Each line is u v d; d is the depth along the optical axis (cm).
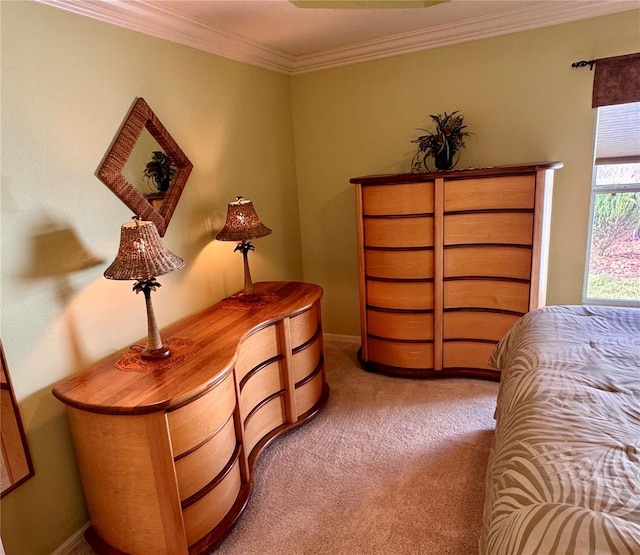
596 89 263
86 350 185
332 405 277
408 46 300
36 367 164
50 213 168
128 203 201
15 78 154
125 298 203
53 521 173
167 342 196
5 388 154
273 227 334
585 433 116
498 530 101
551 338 178
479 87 293
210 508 171
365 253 300
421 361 302
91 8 179
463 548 168
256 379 221
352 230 356
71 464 179
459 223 272
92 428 156
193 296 250
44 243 166
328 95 337
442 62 299
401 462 219
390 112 321
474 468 212
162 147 221
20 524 162
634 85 255
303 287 276
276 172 334
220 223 272
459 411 262
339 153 345
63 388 159
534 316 208
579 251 291
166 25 217
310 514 190
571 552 83
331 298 379
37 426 165
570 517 90
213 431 170
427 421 254
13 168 155
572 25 263
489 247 271
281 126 337
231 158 280
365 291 307
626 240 287
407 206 277
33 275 162
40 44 162
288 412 244
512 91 286
